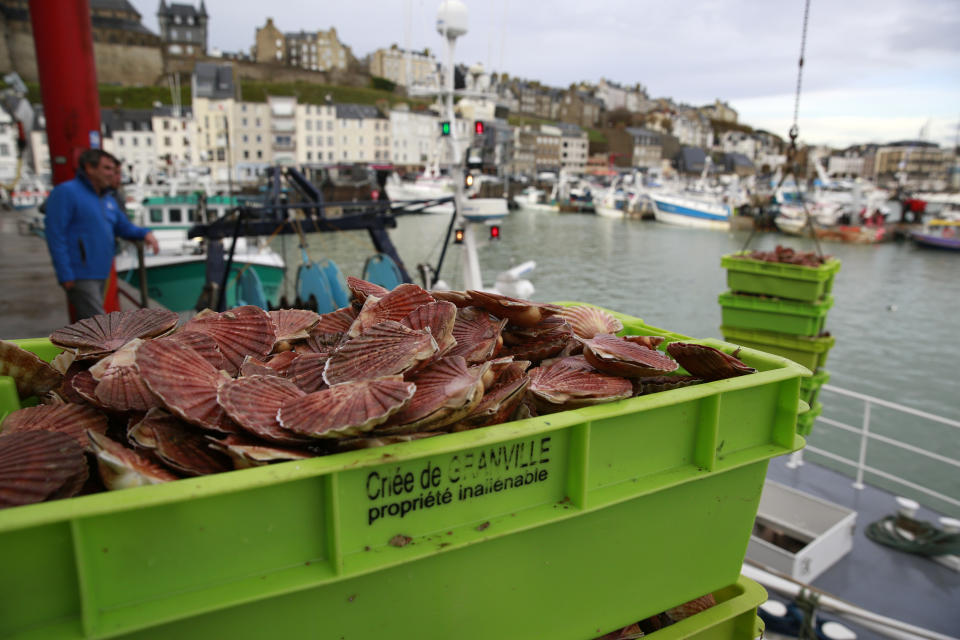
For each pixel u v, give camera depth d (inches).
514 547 49.5
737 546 65.4
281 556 40.5
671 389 59.5
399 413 46.6
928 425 617.6
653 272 1191.6
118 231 197.8
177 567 37.5
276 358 63.2
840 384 715.4
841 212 2105.1
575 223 2174.0
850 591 139.7
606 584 56.1
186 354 52.1
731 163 5940.0
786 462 202.8
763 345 204.7
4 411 58.1
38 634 34.4
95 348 61.3
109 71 4101.9
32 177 2369.6
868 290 1165.7
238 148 3334.2
